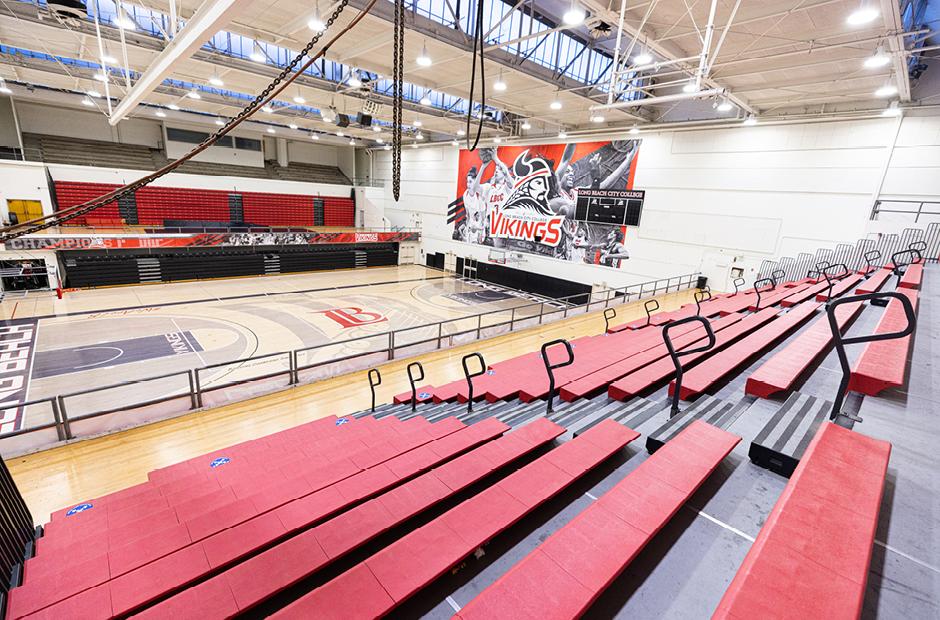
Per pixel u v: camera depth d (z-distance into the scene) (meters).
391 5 9.12
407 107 17.70
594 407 4.19
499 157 23.22
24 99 21.92
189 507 3.53
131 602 2.25
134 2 8.94
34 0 9.98
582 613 1.64
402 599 1.88
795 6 7.96
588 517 2.04
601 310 13.65
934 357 3.88
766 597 1.42
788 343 5.34
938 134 11.17
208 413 6.93
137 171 23.92
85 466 5.57
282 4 9.05
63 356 11.70
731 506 2.35
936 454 2.45
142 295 18.05
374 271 26.47
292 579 2.20
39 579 2.51
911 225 11.71
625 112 16.16
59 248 17.34
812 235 13.50
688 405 3.56
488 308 19.45
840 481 1.96
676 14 8.89
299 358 12.16
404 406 6.31
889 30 7.65
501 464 3.03
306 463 4.12
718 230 15.55
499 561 2.25
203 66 13.58
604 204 18.92
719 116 15.12
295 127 27.39
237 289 20.05
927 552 1.82
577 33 13.62
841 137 12.71
